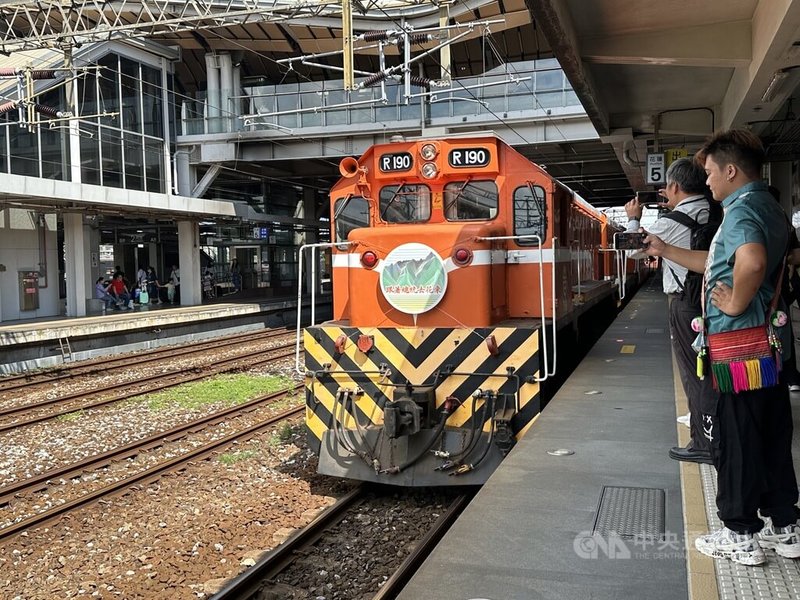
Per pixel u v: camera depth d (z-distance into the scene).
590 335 11.99
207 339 21.84
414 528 5.83
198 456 8.06
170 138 24.95
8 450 8.70
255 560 5.34
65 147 20.81
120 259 31.67
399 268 6.59
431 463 6.23
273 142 23.91
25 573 5.30
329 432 6.70
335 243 6.95
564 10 6.71
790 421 2.92
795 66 6.88
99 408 11.02
